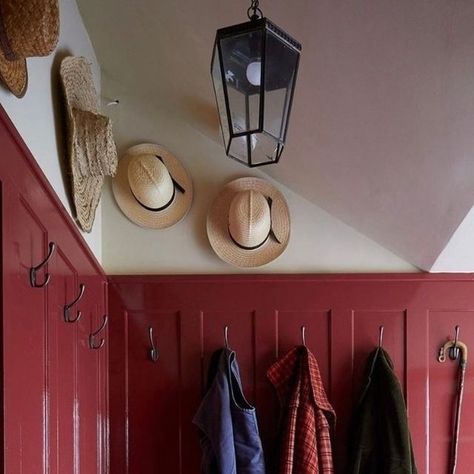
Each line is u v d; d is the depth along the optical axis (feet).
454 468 6.88
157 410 6.99
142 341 7.04
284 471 6.27
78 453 5.79
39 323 4.53
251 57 3.96
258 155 4.45
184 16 5.20
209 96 6.31
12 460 3.83
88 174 5.74
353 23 3.91
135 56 6.52
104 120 5.53
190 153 7.19
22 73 4.09
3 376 3.68
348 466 6.65
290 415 6.45
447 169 4.87
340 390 6.97
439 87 4.02
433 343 7.00
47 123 4.99
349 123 5.06
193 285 7.04
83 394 6.02
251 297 7.04
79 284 5.89
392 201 5.92
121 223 7.14
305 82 4.89
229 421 6.28
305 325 7.03
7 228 3.82
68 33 5.74
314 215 7.16
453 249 6.40
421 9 3.48
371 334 7.01
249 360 7.00
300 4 4.09
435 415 6.97
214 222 7.09
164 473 6.94
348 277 7.02
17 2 3.45
